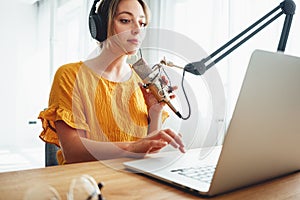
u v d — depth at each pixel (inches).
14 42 140.2
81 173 26.2
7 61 139.3
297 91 21.3
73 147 36.9
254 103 18.9
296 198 21.4
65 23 137.7
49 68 139.2
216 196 21.3
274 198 21.2
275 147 22.9
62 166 28.6
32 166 121.7
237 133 19.0
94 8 39.2
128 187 22.8
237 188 22.5
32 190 19.4
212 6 80.0
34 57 143.0
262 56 18.0
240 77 69.2
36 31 143.1
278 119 21.3
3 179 24.0
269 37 62.1
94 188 19.0
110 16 34.8
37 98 142.0
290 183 24.8
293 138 23.9
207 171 26.4
